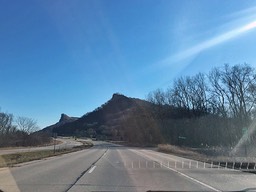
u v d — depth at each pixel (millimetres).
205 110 86312
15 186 13664
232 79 70000
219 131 75250
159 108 105812
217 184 14969
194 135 86812
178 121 94000
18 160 31250
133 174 18703
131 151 56438
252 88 67000
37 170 20859
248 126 65000
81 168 22438
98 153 47812
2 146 96312
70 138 182875
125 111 167875
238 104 69250
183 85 141250
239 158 33125
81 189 12945
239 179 16922
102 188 13281
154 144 100875
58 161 29859
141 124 114125
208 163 28672
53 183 14648
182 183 15156
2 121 111188
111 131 176250
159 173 19453
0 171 20141
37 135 118500
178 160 32469
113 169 21766
